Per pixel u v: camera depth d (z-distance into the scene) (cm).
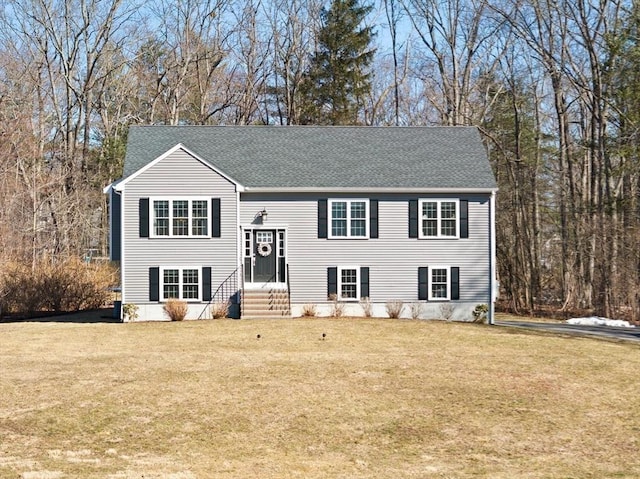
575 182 5450
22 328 3484
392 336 3192
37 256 5022
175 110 6172
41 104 5916
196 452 1728
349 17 6338
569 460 1709
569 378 2456
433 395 2228
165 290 3741
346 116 6316
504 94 6034
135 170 3859
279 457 1702
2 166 5016
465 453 1750
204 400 2142
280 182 3847
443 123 6322
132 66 6575
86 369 2520
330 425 1939
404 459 1703
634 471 1638
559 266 5606
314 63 6391
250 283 3825
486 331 3425
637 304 4544
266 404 2109
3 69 5988
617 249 4653
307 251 3844
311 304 3838
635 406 2148
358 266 3856
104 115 6391
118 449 1738
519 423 1980
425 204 3897
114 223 3928
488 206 3916
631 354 2892
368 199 3869
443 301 3884
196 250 3753
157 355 2764
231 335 3189
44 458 1666
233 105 6594
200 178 3753
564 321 4316
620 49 4609
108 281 4909
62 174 5741
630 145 4603
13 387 2270
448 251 3891
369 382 2362
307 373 2470
